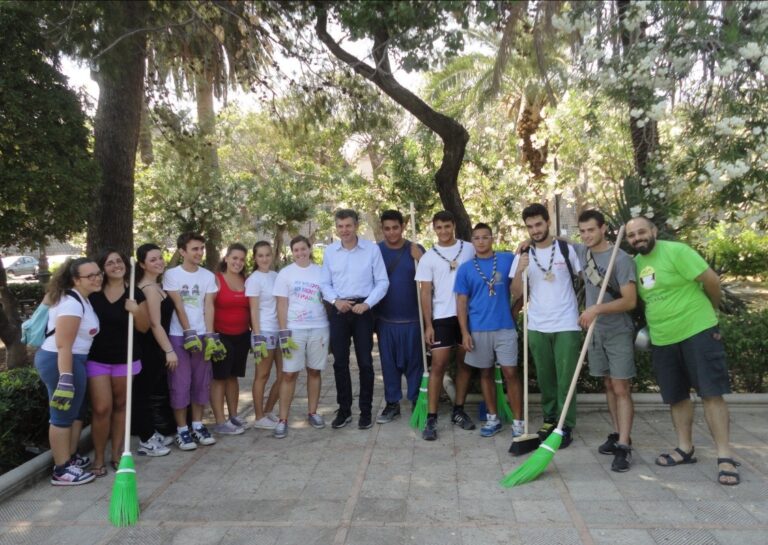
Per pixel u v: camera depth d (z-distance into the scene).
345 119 9.03
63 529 3.82
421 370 5.77
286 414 5.51
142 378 5.08
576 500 3.96
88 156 6.89
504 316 5.14
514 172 13.41
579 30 5.17
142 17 6.00
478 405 6.04
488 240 5.18
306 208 16.98
